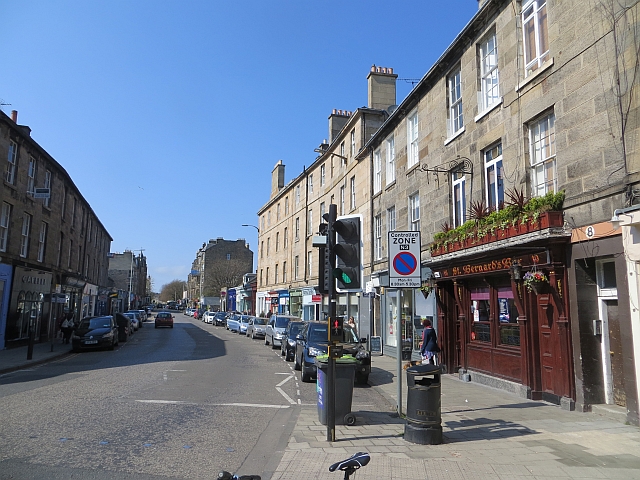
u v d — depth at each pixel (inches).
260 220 1914.4
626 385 291.7
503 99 439.8
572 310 339.0
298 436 269.0
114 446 240.2
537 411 331.9
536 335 382.0
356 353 488.7
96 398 363.9
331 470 129.8
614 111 307.4
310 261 1284.4
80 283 1291.8
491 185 471.5
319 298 1156.5
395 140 733.9
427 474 203.9
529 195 400.5
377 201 825.5
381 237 803.4
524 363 387.5
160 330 1567.4
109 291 1948.8
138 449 236.7
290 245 1475.1
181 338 1158.3
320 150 1229.1
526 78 403.5
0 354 706.2
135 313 1656.0
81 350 827.4
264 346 957.8
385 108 960.9
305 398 399.9
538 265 360.8
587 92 332.5
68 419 294.7
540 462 219.9
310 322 588.7
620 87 302.8
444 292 542.6
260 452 240.4
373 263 830.5
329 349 264.5
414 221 660.7
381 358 720.3
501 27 448.1
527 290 386.0
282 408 352.8
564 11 358.3
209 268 3452.3
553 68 369.4
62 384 434.3
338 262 273.6
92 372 524.1
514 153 419.8
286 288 1493.6
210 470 210.4
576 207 337.4
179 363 617.3
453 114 557.3
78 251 1285.7
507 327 434.3
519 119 414.3
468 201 503.2
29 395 376.5
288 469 211.5
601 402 327.6
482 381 460.4
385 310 778.8
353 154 977.5
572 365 337.7
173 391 403.2
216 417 313.1
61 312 1138.0
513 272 390.9
